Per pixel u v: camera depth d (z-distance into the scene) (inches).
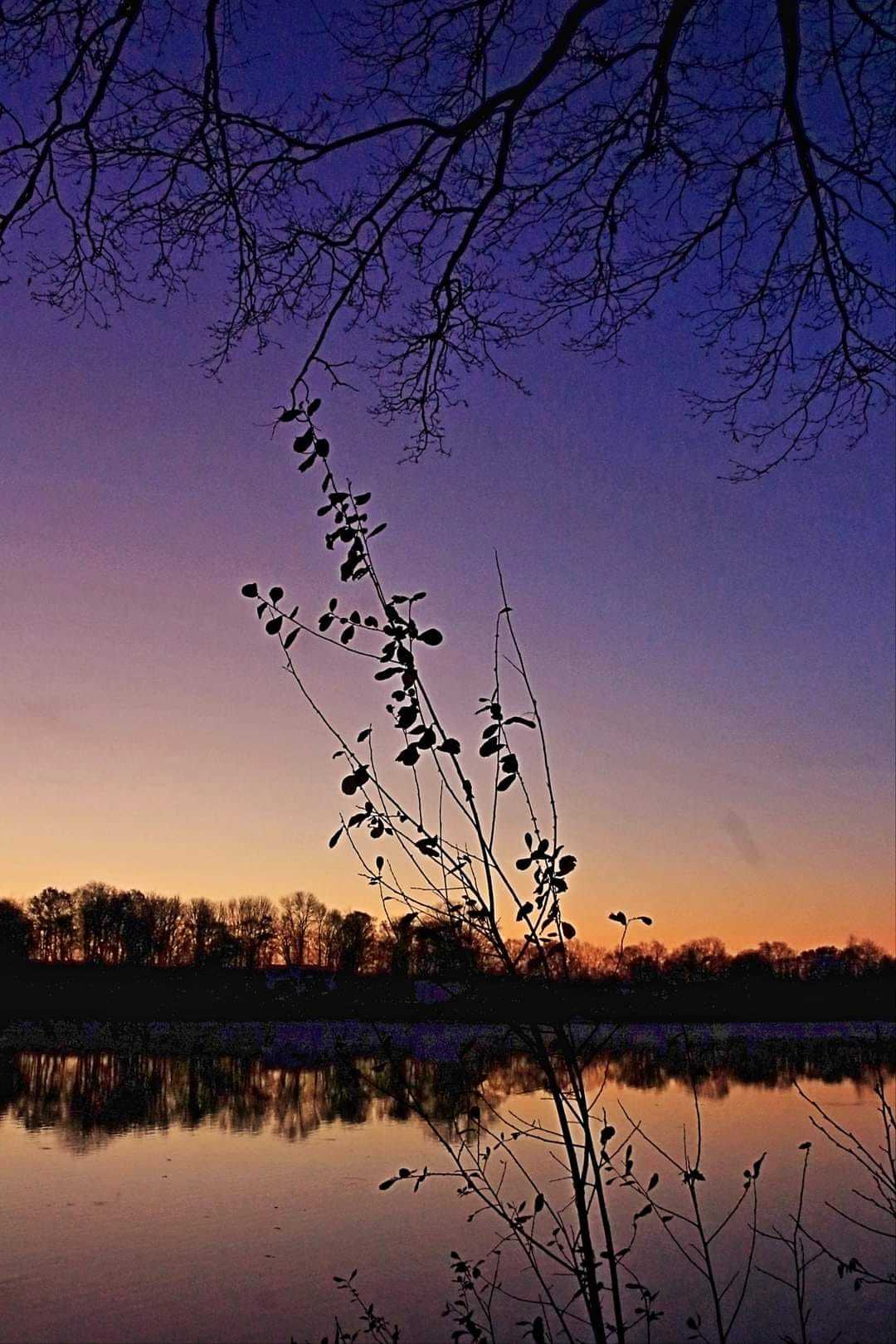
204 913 2770.7
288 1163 551.8
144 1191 490.6
